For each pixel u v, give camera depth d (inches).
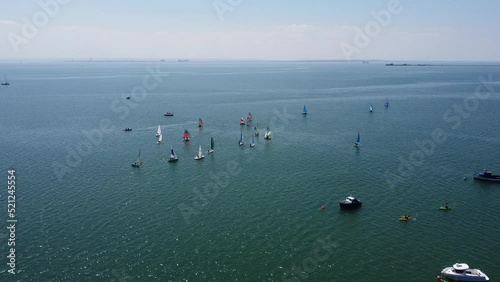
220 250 2662.4
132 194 3641.7
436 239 2787.9
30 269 2429.9
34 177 4092.0
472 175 4060.0
